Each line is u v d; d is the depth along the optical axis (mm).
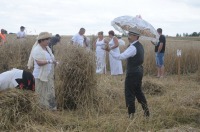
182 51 15672
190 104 8227
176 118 7453
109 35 12898
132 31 7012
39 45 7445
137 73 7090
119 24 7223
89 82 7961
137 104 8258
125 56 6934
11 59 11742
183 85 11688
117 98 8906
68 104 8055
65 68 7961
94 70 8062
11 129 6250
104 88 9250
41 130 6211
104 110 7859
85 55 8023
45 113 6867
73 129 6531
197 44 18312
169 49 15953
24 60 11930
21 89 6855
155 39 7203
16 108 6527
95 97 8117
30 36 13594
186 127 6777
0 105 6496
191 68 15656
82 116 7402
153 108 8016
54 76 8211
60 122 6848
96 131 6387
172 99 8859
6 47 11922
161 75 13789
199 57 15758
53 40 11281
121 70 13148
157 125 6910
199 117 7559
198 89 10812
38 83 7453
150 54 15062
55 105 7703
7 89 6836
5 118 6348
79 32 13453
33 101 6793
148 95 9789
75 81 7934
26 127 6230
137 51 7000
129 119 6969
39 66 7398
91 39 14703
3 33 15836
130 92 7180
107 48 7031
